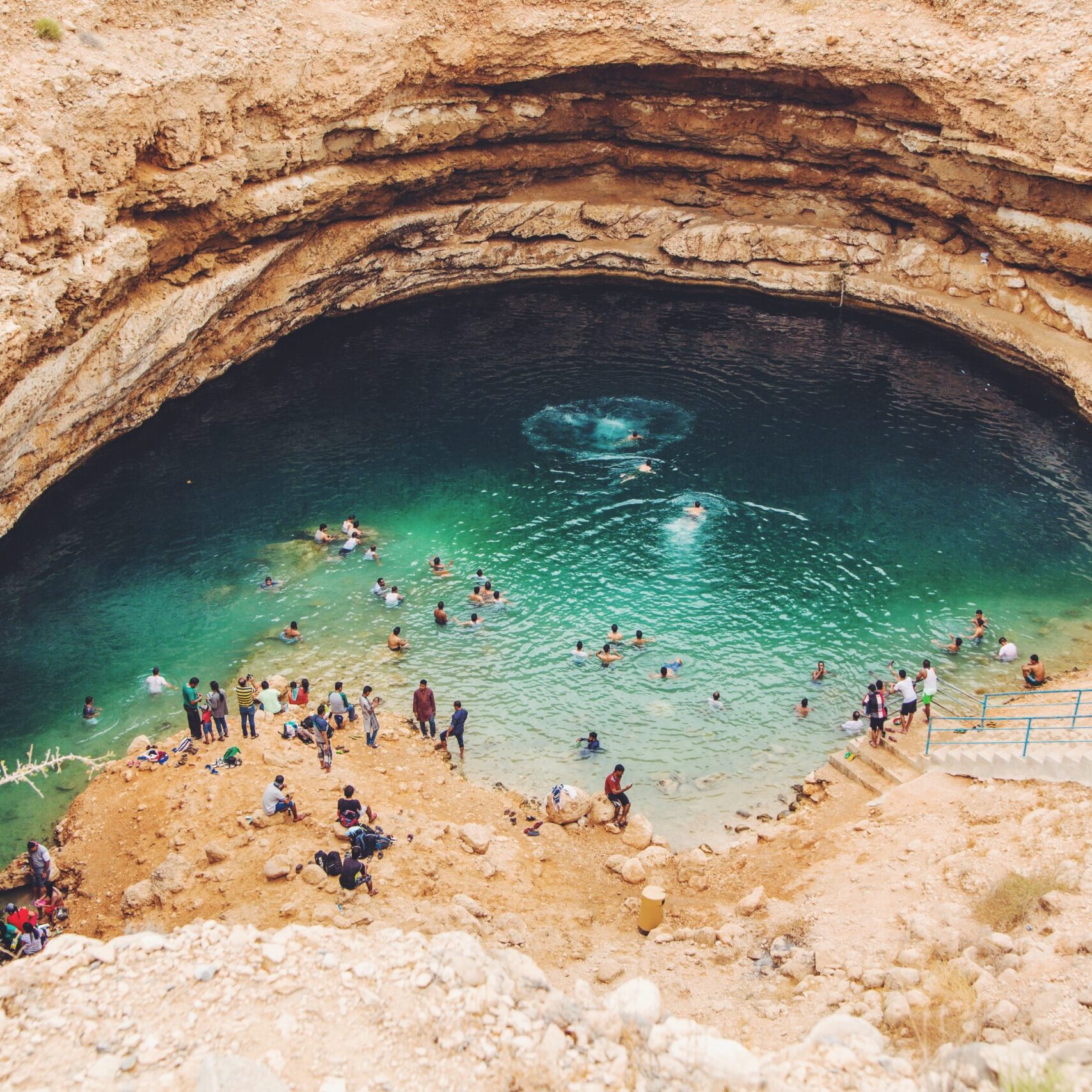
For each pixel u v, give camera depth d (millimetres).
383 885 19578
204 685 27359
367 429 40812
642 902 19172
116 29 33875
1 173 27234
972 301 46969
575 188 54406
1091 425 40625
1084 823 18469
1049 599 30984
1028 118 39406
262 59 37594
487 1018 12766
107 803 22594
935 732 24703
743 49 45125
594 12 45719
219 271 40000
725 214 53344
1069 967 14320
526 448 39531
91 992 12953
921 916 16828
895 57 42531
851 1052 12734
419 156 47375
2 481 31016
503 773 24562
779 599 31109
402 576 32156
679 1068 12453
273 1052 12086
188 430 40250
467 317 50781
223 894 19281
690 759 25016
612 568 32594
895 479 37500
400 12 43250
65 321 30422
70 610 30234
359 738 25266
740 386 44375
